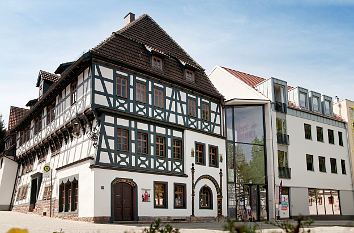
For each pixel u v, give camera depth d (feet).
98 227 55.21
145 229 12.06
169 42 91.45
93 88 70.74
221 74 109.19
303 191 104.99
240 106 101.60
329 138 118.21
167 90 84.33
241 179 96.22
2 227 53.31
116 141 71.77
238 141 98.89
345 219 115.34
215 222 79.10
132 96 76.69
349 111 126.31
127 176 71.92
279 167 100.63
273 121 102.22
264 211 97.19
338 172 117.70
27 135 116.78
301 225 11.86
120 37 78.89
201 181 86.74
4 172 126.00
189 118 88.02
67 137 83.87
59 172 82.12
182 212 80.59
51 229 50.31
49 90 91.45
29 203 103.65
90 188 67.72
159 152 79.51
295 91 114.01
